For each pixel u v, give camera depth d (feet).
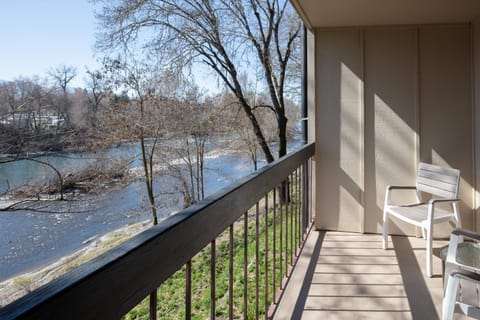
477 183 10.29
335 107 11.27
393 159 10.97
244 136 27.63
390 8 9.20
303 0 8.57
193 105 24.02
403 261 9.12
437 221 8.55
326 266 8.88
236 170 27.55
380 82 10.94
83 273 1.86
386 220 9.97
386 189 10.25
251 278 9.65
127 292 2.19
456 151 10.59
